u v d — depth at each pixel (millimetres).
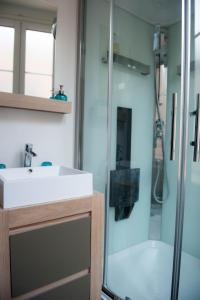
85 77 1871
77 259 1249
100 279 1381
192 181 1479
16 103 1445
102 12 1753
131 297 1569
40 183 1115
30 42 1603
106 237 1776
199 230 1547
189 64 1357
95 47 1809
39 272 1107
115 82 1767
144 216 2027
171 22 1679
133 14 1795
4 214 1000
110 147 1778
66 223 1187
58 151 1792
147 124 1966
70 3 1771
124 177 1895
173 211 1809
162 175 1909
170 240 1827
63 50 1760
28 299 1085
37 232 1087
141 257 1900
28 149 1547
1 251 999
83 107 1881
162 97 1849
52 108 1583
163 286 1646
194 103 1382
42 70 1662
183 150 1388
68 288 1225
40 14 1631
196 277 1526
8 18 1517
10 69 1534
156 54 1827
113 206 1850
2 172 1351
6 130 1542
